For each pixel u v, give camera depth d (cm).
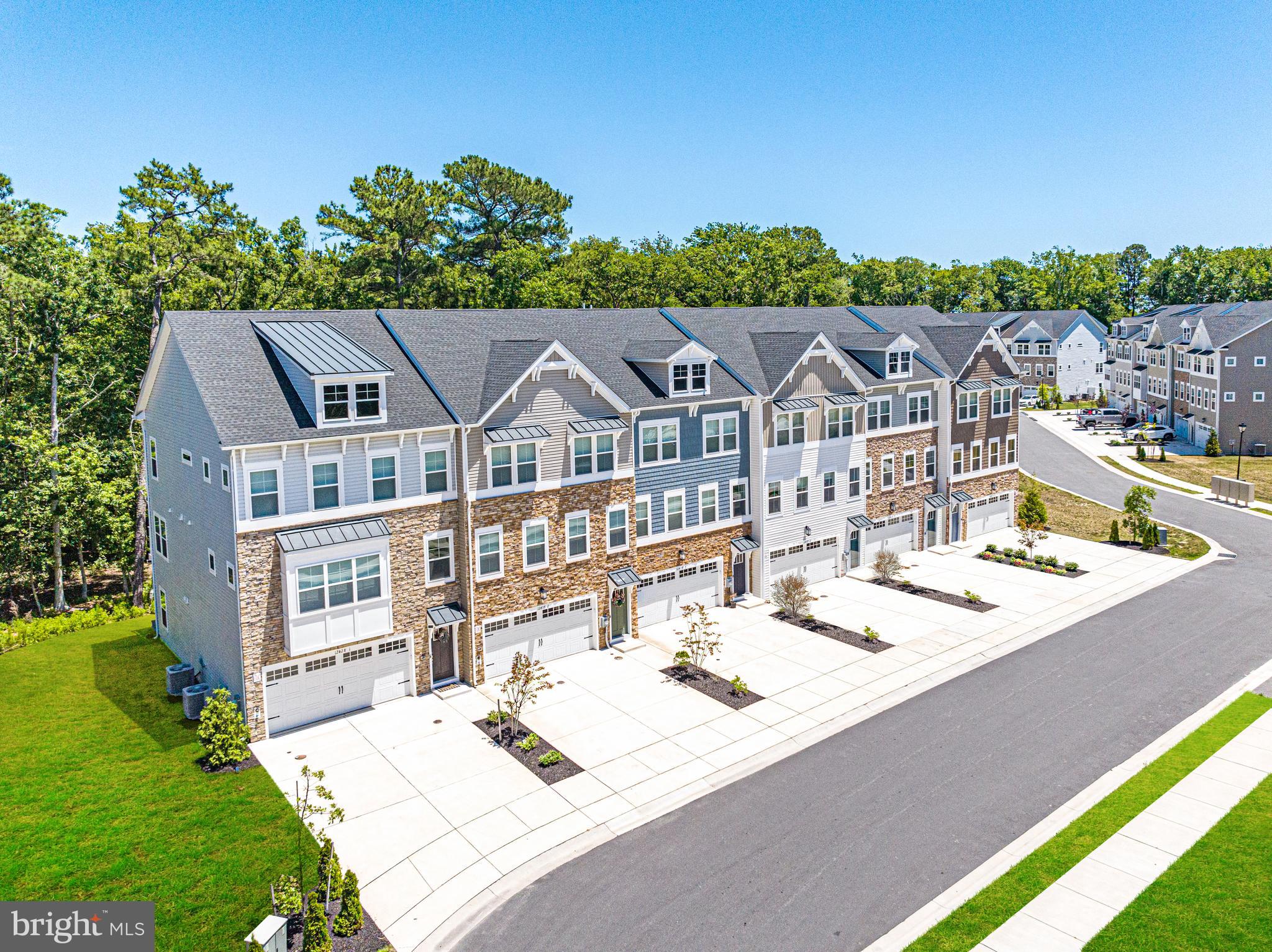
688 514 3403
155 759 2294
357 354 2633
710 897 1708
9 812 2030
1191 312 8631
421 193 6450
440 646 2798
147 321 4500
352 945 1591
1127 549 4428
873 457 4081
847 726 2469
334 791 2141
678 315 3969
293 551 2364
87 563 4603
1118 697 2628
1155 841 1855
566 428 2925
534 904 1702
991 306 14325
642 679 2831
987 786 2116
